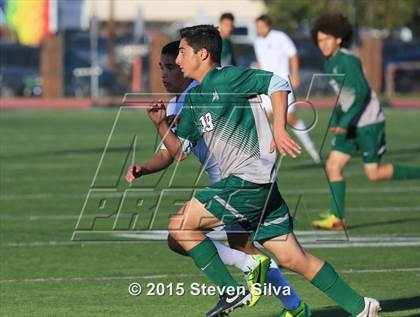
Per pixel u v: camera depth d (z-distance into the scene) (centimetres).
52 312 1666
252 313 1678
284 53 3834
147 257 2141
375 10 10831
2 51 8419
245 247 1559
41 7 8512
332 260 2117
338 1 10919
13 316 1638
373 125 2464
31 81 8344
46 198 3002
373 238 2381
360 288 1848
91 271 1998
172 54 1566
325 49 2417
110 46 8875
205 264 1463
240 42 9688
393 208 2861
